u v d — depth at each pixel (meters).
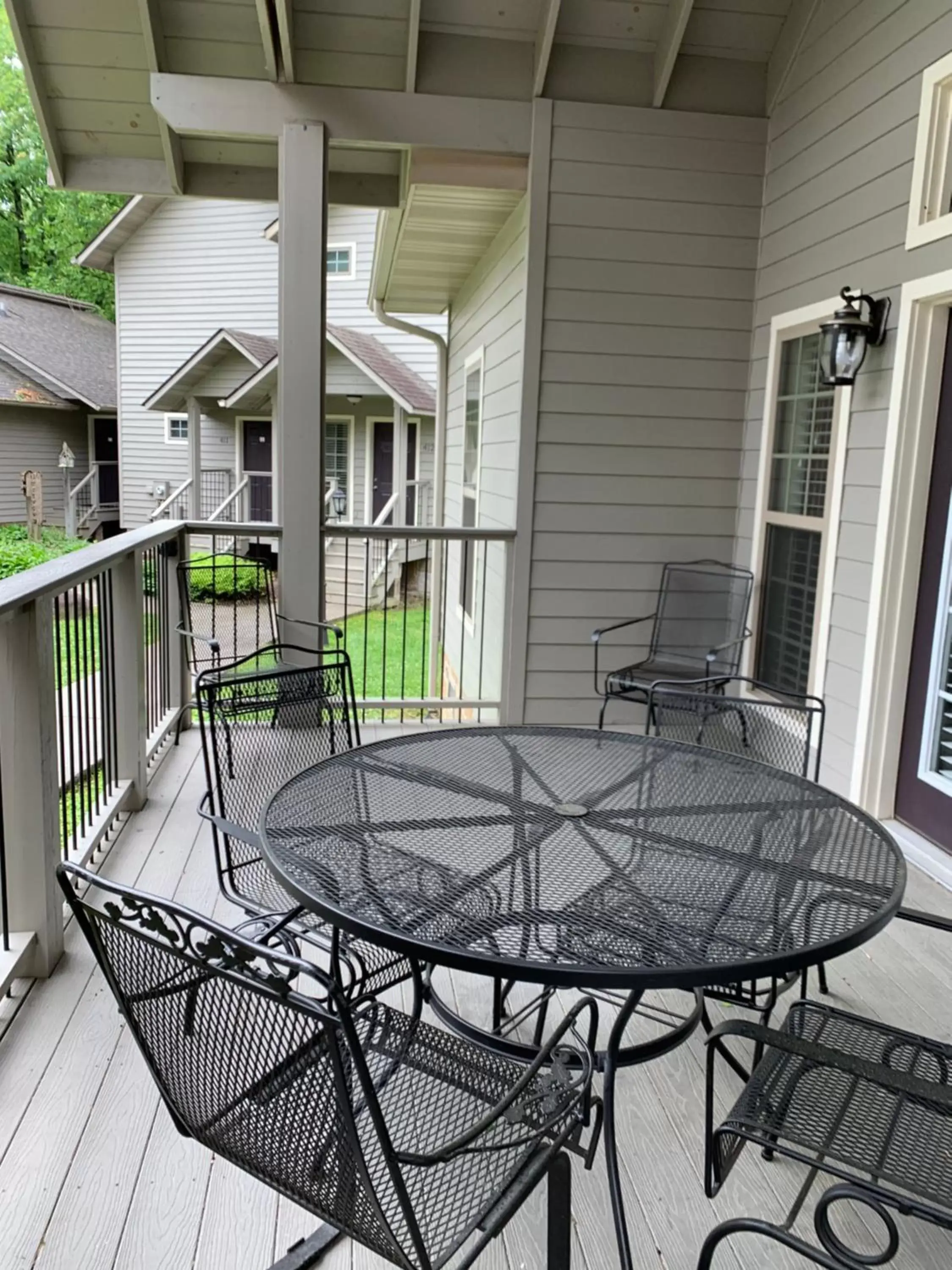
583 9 4.01
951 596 3.12
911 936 2.63
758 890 1.56
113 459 16.50
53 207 19.50
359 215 12.38
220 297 13.59
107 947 1.23
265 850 1.65
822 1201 1.24
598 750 2.33
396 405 11.14
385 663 4.65
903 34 3.19
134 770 3.35
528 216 4.23
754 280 4.40
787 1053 1.48
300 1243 1.51
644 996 2.31
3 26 18.73
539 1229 1.57
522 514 4.45
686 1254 1.53
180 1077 1.26
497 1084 1.41
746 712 4.22
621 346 4.37
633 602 4.58
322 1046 1.05
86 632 2.85
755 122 4.27
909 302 3.13
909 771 3.32
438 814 1.87
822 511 3.80
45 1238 1.52
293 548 4.28
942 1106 1.37
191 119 3.97
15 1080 1.89
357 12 3.89
